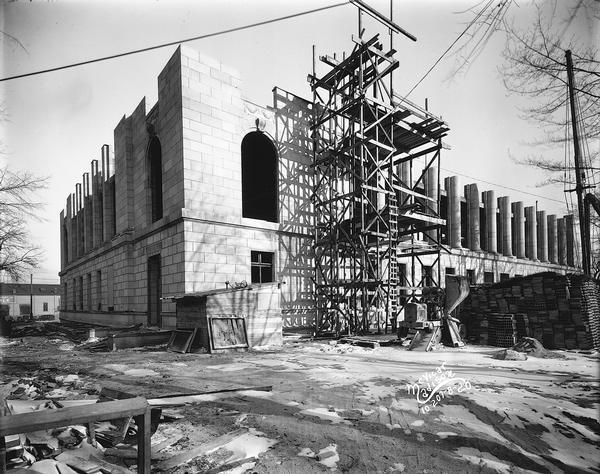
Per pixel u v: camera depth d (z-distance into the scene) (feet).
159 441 13.23
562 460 11.91
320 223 61.46
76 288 110.73
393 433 13.88
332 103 63.93
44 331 74.08
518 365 28.63
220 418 15.56
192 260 47.39
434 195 77.87
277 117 59.77
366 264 58.13
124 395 17.33
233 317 40.24
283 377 24.26
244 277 52.39
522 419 15.48
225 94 52.90
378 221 52.44
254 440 13.11
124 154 69.21
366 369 27.12
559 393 19.56
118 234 69.92
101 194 91.35
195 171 48.91
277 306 44.21
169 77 51.96
